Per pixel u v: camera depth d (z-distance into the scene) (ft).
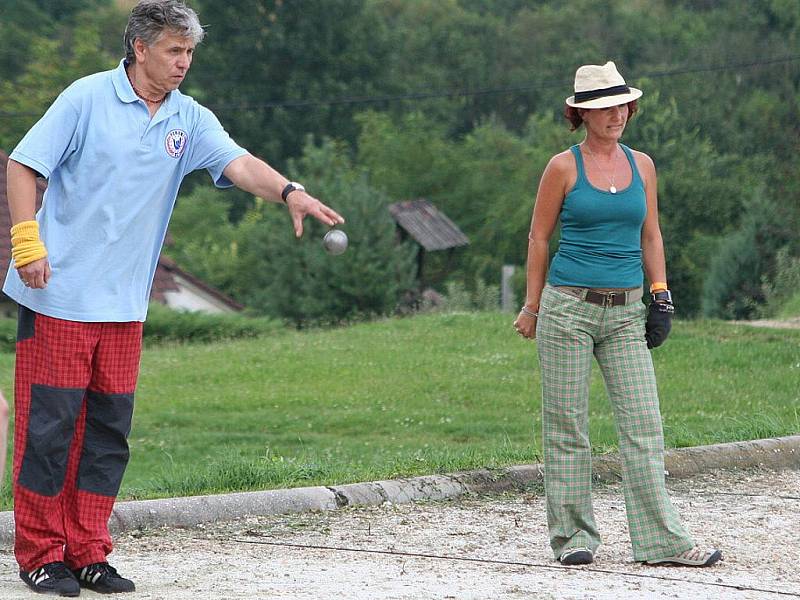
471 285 570.46
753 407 142.20
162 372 205.77
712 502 81.46
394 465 91.20
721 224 483.92
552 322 63.98
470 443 138.31
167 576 59.00
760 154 500.74
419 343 224.94
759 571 61.72
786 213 393.50
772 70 577.02
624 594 55.83
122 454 57.21
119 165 54.65
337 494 79.51
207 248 581.12
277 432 154.30
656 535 62.90
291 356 216.54
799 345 192.95
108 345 56.08
